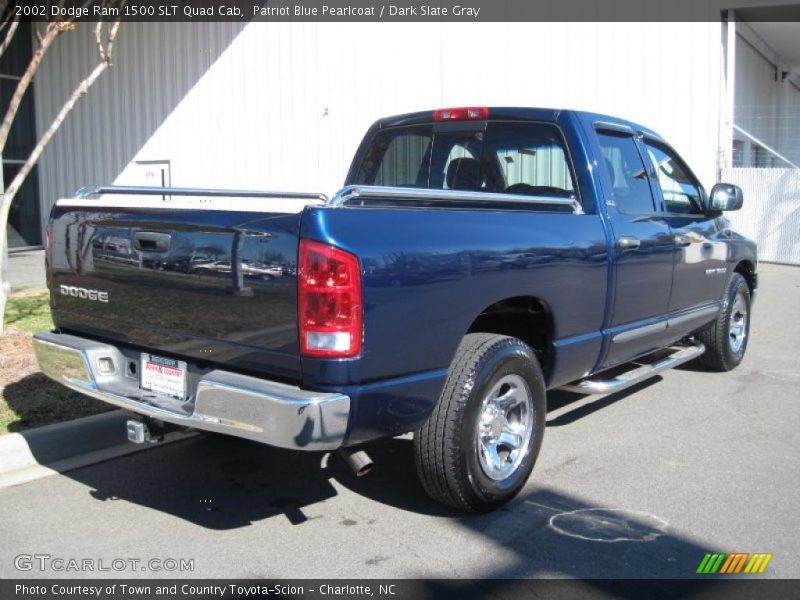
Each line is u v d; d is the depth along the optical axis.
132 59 16.91
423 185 5.89
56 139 18.28
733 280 7.35
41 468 5.16
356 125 14.35
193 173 16.45
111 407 5.84
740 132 17.22
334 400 3.46
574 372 5.05
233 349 3.77
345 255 3.46
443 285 3.88
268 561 3.89
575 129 5.18
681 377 7.44
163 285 4.02
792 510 4.46
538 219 4.62
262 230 3.59
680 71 13.91
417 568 3.81
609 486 4.80
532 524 4.27
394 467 5.15
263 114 15.34
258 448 5.54
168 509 4.53
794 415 6.28
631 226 5.38
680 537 4.12
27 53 17.78
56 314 4.79
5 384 6.30
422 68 13.95
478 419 4.12
